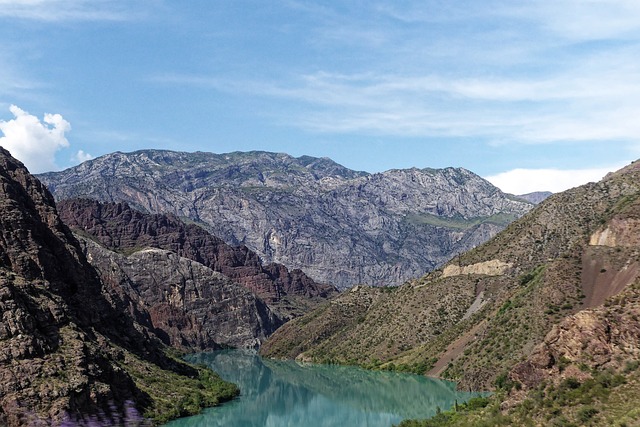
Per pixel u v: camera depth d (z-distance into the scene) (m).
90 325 155.00
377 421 150.25
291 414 162.75
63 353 123.56
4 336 117.50
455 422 111.62
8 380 111.75
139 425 126.75
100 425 117.00
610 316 99.06
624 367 90.81
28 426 107.50
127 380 135.50
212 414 152.75
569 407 87.75
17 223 151.38
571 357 96.81
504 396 108.44
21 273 142.75
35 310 128.00
